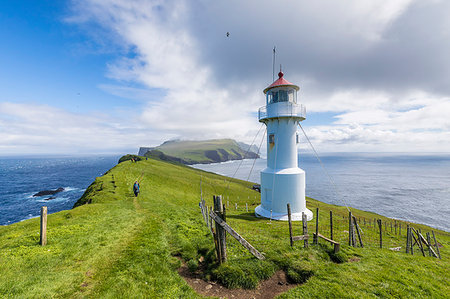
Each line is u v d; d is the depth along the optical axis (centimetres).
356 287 934
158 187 4322
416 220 7050
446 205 8812
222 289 927
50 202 8138
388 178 17025
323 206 5891
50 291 812
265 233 1916
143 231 1548
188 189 4997
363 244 1777
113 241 1321
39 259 1030
